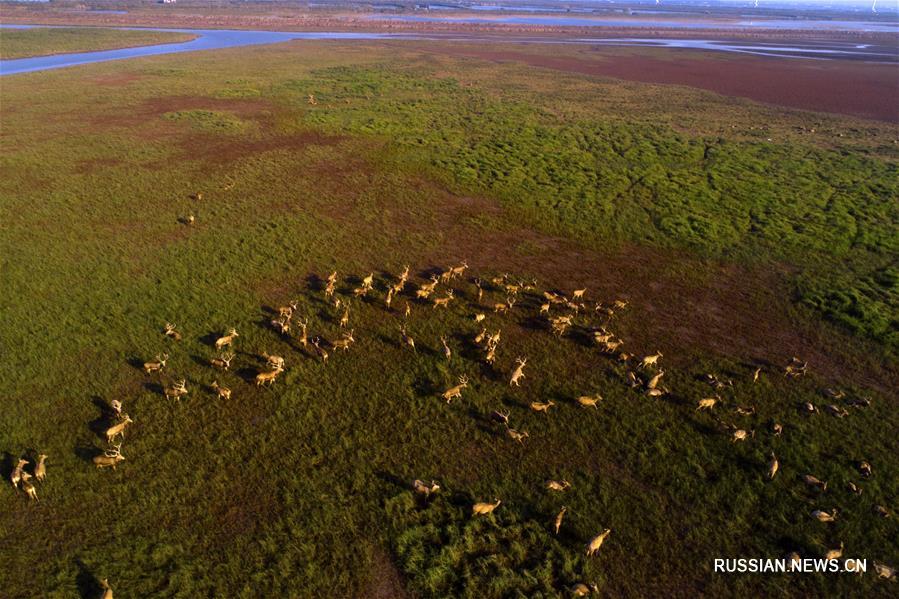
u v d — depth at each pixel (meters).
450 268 27.92
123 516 15.34
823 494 16.47
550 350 22.86
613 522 15.51
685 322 25.08
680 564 14.47
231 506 15.72
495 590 13.77
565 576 14.16
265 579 13.91
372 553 14.59
